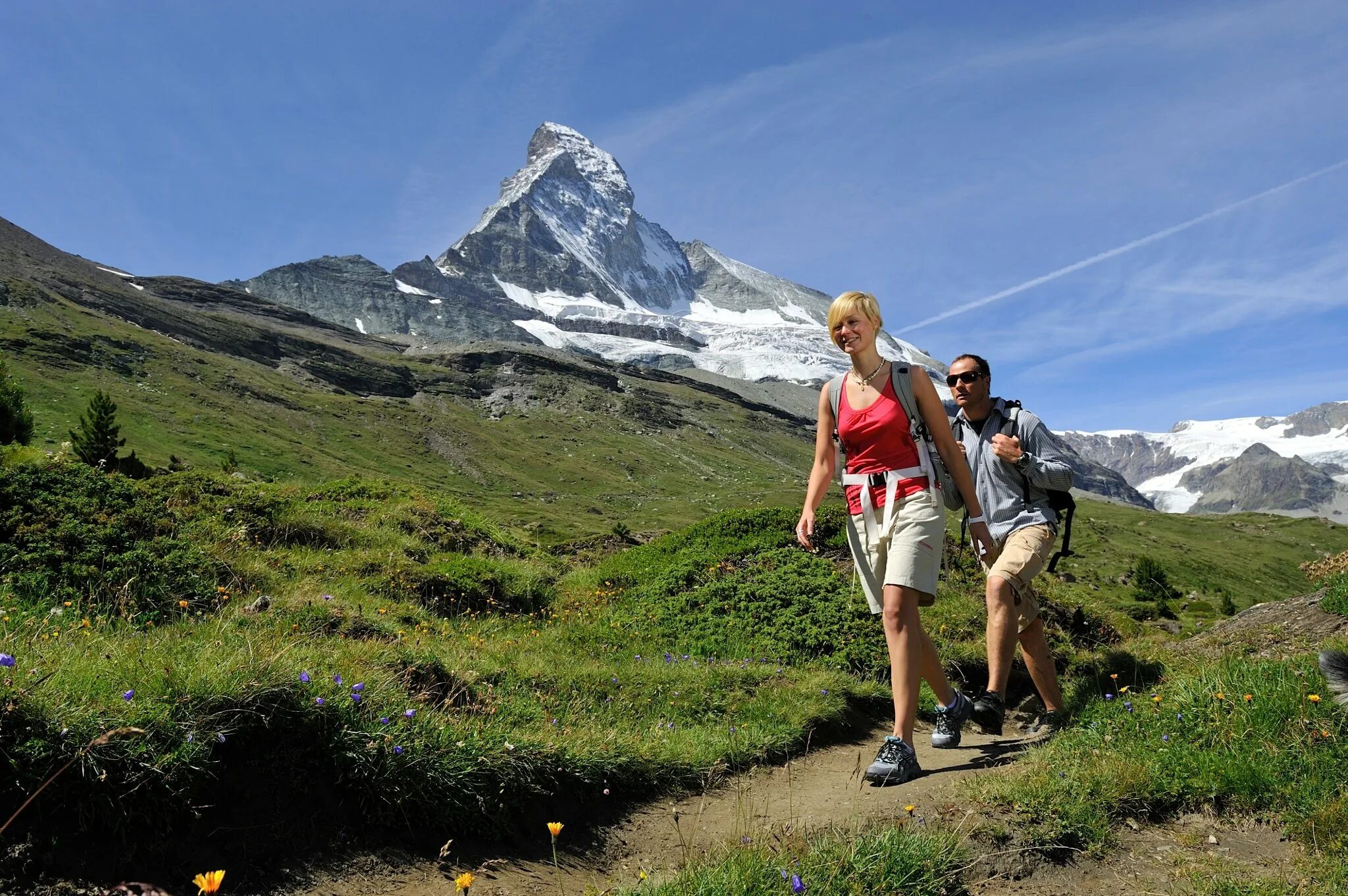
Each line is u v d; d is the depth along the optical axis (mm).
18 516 8453
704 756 6691
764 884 3945
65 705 4074
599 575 15086
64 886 3549
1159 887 4223
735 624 11664
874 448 5789
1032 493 6738
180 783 4121
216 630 6602
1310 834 4496
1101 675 8461
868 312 5828
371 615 9023
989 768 5902
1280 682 5930
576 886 4637
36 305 192500
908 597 5641
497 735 5594
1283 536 196250
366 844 4508
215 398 182375
